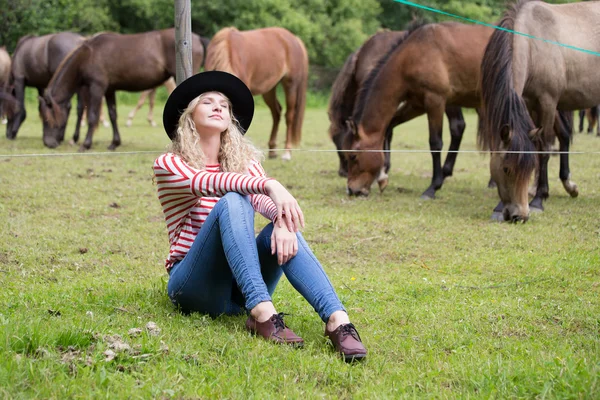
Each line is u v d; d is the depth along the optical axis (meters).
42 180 7.65
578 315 3.43
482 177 9.02
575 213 6.46
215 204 2.94
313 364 2.63
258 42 9.95
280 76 10.38
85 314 3.11
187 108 3.18
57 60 12.60
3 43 19.94
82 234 5.26
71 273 4.19
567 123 7.29
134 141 12.71
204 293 3.09
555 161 10.26
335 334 2.77
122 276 4.14
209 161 3.22
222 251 2.95
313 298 2.84
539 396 2.34
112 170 8.66
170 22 26.94
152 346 2.67
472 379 2.49
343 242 5.25
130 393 2.28
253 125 17.45
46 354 2.50
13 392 2.23
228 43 9.36
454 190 7.95
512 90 5.78
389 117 7.29
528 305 3.63
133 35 11.19
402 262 4.75
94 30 24.91
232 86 3.24
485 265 4.61
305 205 6.73
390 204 6.90
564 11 6.70
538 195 6.68
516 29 6.07
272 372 2.55
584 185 8.18
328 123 18.77
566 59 6.54
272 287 3.22
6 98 11.95
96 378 2.36
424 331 3.15
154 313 3.22
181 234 3.18
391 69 7.23
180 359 2.62
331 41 29.66
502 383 2.43
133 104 24.17
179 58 3.91
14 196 6.64
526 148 5.62
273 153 10.96
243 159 3.25
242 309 3.31
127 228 5.54
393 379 2.54
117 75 11.00
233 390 2.36
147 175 8.35
